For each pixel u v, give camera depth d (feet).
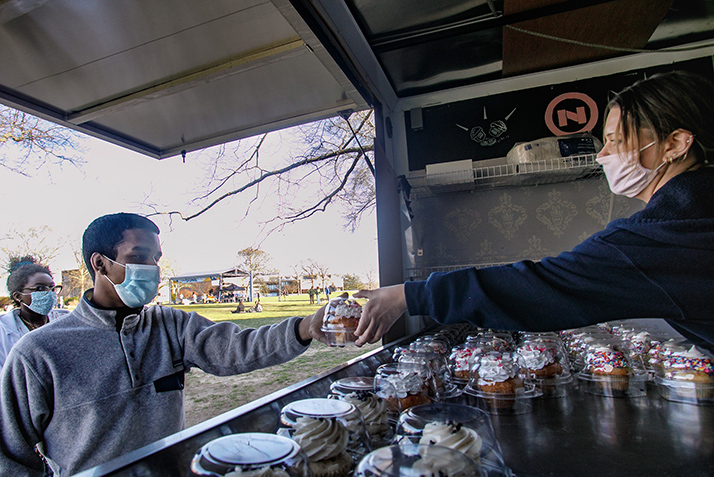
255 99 5.74
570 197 7.23
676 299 2.85
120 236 3.67
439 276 3.13
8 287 6.88
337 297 3.62
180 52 4.46
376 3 4.91
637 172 6.41
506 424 2.84
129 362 3.56
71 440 3.30
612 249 3.01
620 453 2.24
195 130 6.51
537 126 7.22
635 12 5.45
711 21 5.91
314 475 1.79
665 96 6.36
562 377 3.73
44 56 4.28
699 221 2.93
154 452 1.70
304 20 3.78
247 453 1.52
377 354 4.35
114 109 5.31
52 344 3.39
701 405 3.16
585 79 7.00
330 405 2.19
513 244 7.41
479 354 3.52
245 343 3.86
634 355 3.84
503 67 6.96
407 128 7.83
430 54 6.33
